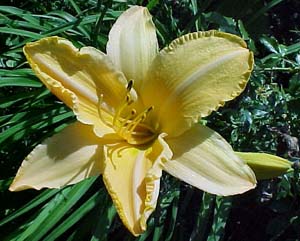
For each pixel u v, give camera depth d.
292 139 0.42
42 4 0.45
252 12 0.49
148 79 0.30
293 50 0.43
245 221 0.46
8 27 0.39
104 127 0.29
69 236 0.39
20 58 0.41
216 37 0.29
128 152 0.29
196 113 0.29
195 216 0.45
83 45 0.40
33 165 0.27
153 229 0.39
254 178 0.28
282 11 0.53
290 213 0.43
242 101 0.41
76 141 0.28
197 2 0.48
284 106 0.41
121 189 0.27
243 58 0.28
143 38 0.30
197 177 0.28
